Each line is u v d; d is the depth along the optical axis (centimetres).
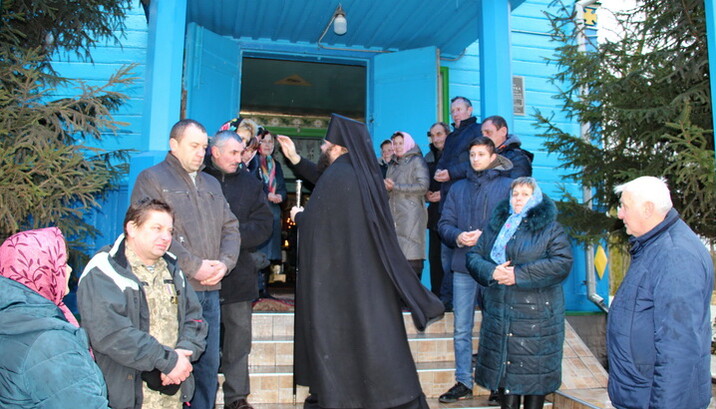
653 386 212
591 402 363
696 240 226
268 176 486
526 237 305
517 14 725
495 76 515
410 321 453
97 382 154
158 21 444
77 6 474
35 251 175
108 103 489
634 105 474
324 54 697
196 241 277
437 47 692
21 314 152
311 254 273
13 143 388
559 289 308
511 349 296
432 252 527
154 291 228
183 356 220
